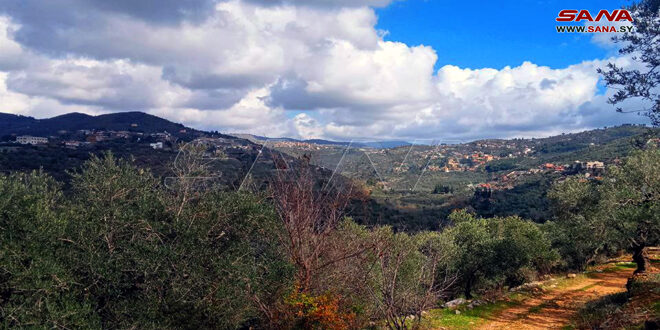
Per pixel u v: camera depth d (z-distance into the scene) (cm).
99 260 961
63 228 959
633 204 1734
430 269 1305
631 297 1403
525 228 2897
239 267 1062
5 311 799
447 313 1722
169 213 1148
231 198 1170
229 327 1077
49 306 800
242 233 1179
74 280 914
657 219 1620
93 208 1058
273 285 1127
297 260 1176
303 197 1182
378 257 1221
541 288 2333
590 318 1422
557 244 3459
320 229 1216
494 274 2756
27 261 875
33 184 1070
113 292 973
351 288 1199
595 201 1914
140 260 970
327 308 1085
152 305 959
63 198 1148
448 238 2330
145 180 1209
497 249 2734
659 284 1390
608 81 1156
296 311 1116
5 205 881
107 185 1106
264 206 1224
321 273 1191
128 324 927
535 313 1736
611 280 2614
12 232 873
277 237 1231
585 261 3544
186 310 995
